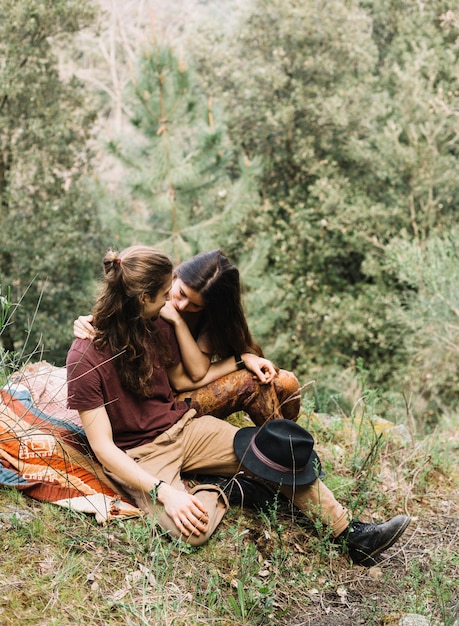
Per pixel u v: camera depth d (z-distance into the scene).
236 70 12.07
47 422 2.71
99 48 18.17
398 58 12.46
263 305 10.05
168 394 2.83
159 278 2.54
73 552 2.33
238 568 2.49
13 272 10.24
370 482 3.24
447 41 11.96
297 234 11.61
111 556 2.37
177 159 8.82
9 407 2.69
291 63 12.12
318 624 2.35
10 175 10.01
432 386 8.90
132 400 2.66
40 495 2.54
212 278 2.82
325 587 2.52
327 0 11.72
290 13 11.59
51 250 10.14
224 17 14.46
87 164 10.92
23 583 2.14
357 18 11.96
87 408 2.51
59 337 9.88
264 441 2.69
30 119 9.98
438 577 2.56
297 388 3.06
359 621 2.39
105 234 10.77
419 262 8.34
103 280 2.55
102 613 2.13
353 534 2.71
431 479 3.57
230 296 2.88
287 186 12.56
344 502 3.15
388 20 13.10
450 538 3.02
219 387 2.95
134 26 18.91
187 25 13.05
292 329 11.73
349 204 11.51
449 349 8.24
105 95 17.42
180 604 2.23
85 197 10.57
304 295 11.45
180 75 8.54
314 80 12.12
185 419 2.78
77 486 2.56
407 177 11.12
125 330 2.53
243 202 9.28
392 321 10.06
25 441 2.60
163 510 2.51
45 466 2.57
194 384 2.95
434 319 8.08
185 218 9.12
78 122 10.70
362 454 3.59
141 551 2.41
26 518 2.42
